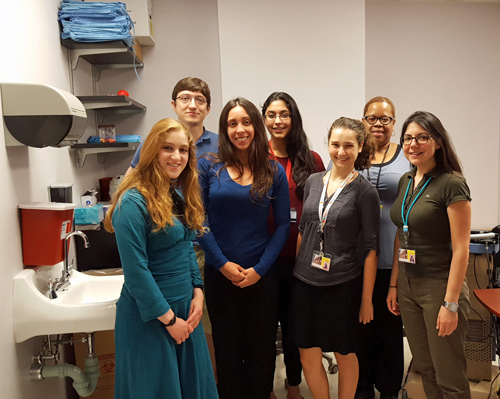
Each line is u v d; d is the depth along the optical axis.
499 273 2.36
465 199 1.59
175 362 1.47
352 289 1.80
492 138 3.90
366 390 2.25
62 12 2.29
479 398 2.26
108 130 2.66
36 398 1.77
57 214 1.63
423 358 1.83
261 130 1.84
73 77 2.50
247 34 3.19
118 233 1.36
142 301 1.36
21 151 1.67
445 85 3.79
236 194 1.81
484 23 3.75
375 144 1.91
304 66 3.24
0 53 1.53
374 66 3.72
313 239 1.84
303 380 2.61
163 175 1.46
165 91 3.36
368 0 3.62
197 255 2.30
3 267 1.48
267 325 1.89
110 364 2.22
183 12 3.33
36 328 1.56
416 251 1.74
